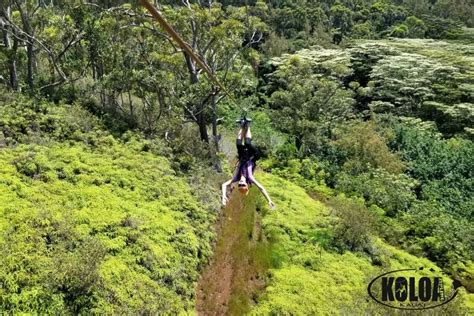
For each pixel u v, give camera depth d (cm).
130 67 2592
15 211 1454
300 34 6150
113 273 1379
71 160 1917
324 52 4959
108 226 1581
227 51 2639
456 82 4169
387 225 2431
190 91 2530
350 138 3077
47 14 2541
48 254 1318
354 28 6750
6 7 2477
